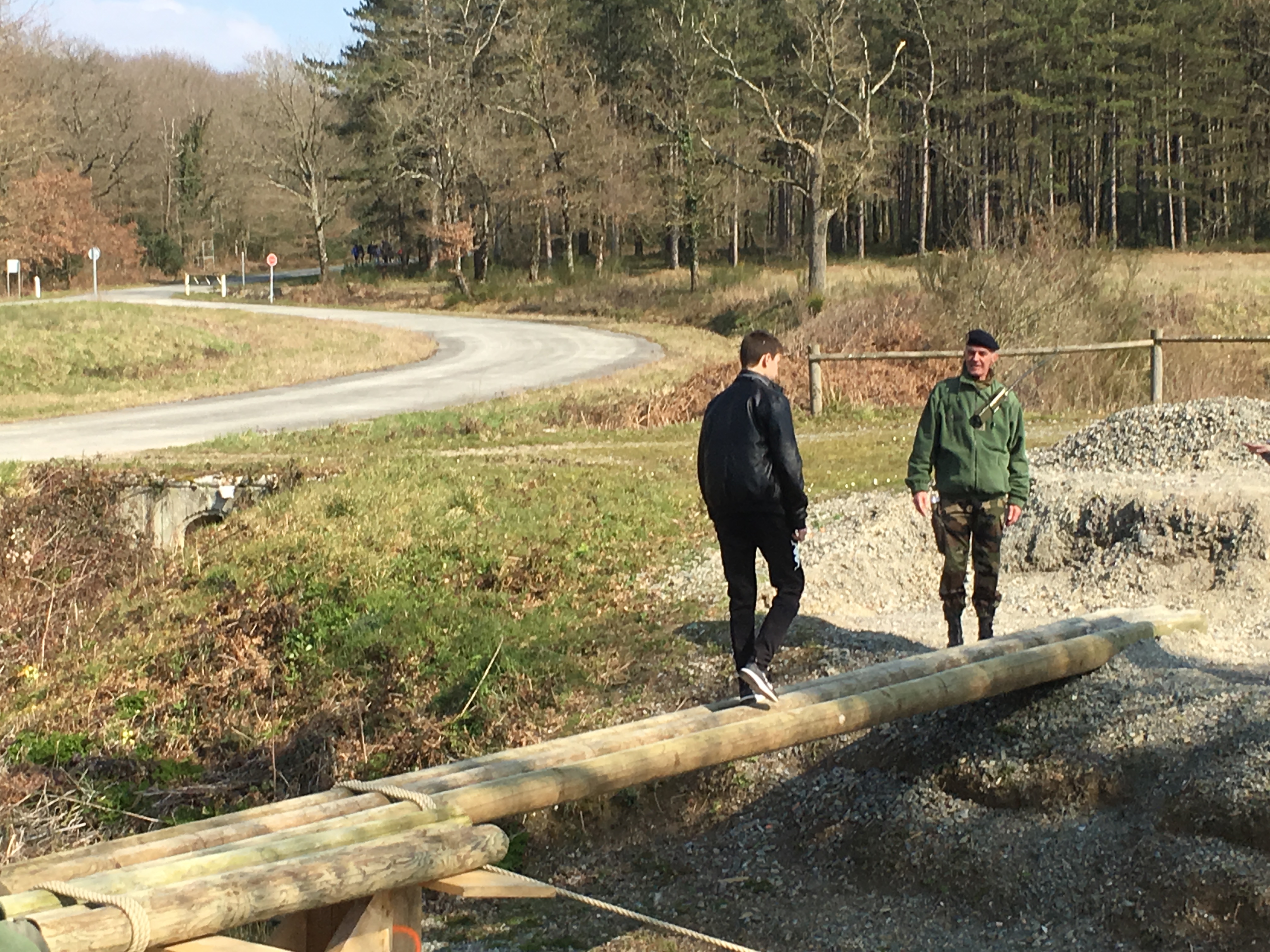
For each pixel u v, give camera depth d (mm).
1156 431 10945
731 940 6254
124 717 10320
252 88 86688
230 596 11562
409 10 75438
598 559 11297
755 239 81312
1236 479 9312
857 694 5785
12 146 58281
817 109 50438
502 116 62969
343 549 11867
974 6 60312
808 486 12883
